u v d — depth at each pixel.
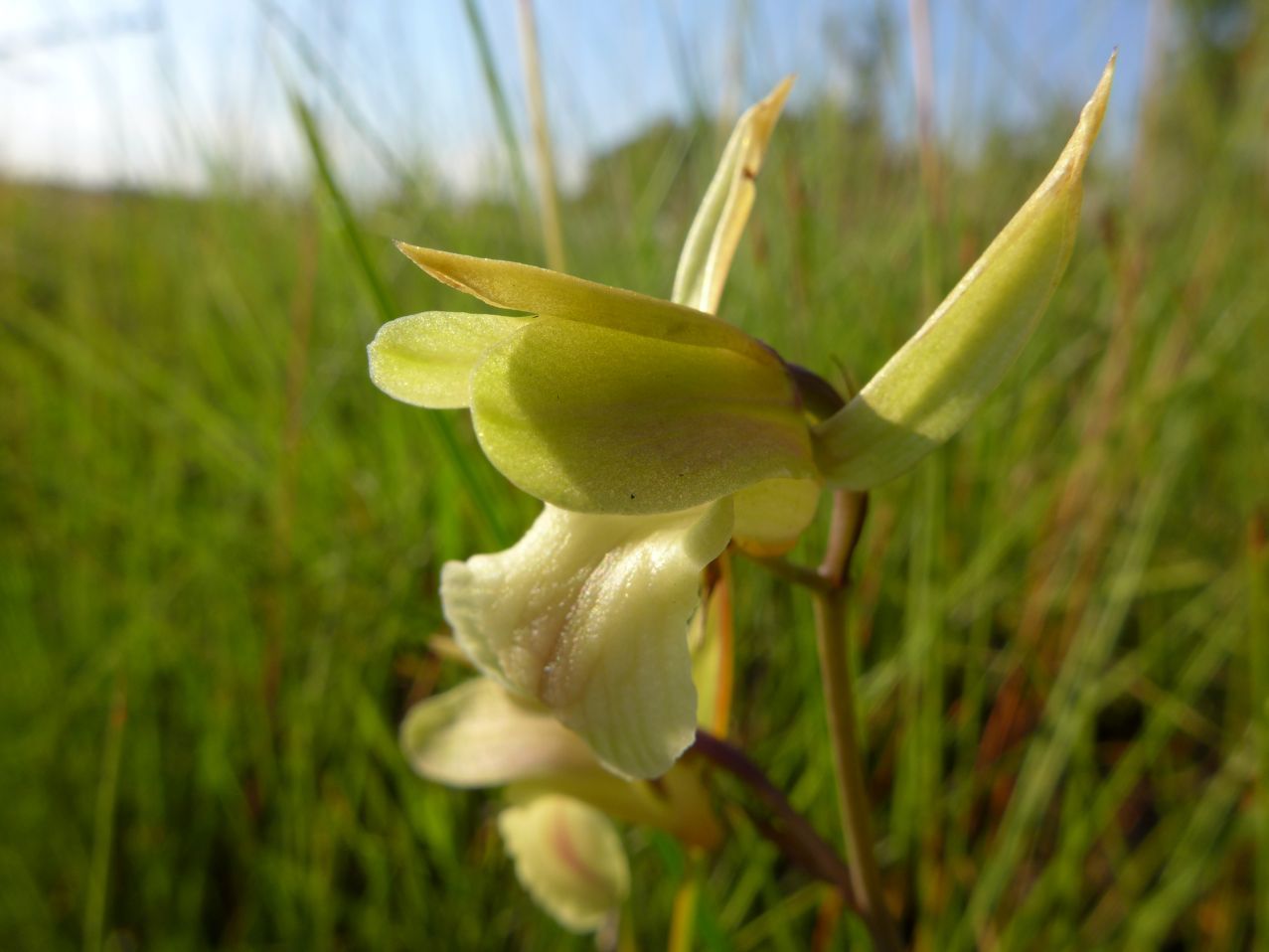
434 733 0.08
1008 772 0.11
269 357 0.15
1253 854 0.10
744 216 0.06
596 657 0.05
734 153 0.06
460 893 0.10
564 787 0.07
